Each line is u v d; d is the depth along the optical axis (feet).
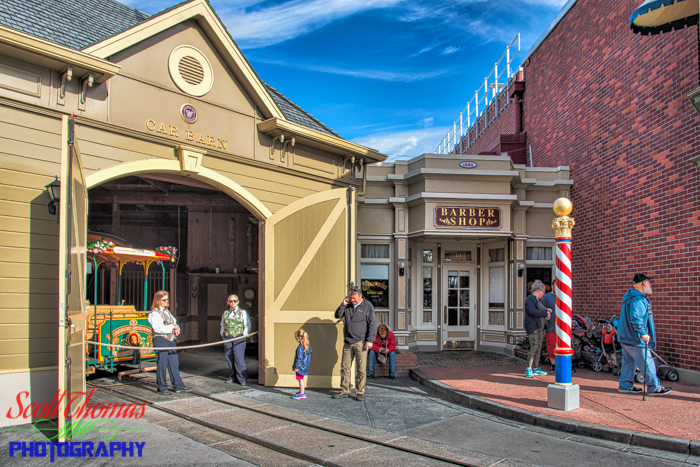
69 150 15.46
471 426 19.10
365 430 17.97
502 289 40.55
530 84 49.24
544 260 40.45
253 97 26.40
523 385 25.52
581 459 15.21
